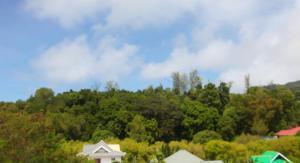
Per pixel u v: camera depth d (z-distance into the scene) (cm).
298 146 8775
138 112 10944
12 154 3606
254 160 8075
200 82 14888
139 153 8694
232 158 8519
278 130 11631
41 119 4041
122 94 12119
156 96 11819
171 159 7556
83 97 11819
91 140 10088
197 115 11175
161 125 10956
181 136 11212
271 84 13938
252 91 12575
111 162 7544
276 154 7938
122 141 9475
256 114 11425
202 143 10162
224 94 12212
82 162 4325
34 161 3681
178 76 14950
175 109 11156
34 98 11756
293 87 18000
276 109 11562
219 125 11162
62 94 12144
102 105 11144
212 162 7344
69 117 10456
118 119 10650
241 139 10062
